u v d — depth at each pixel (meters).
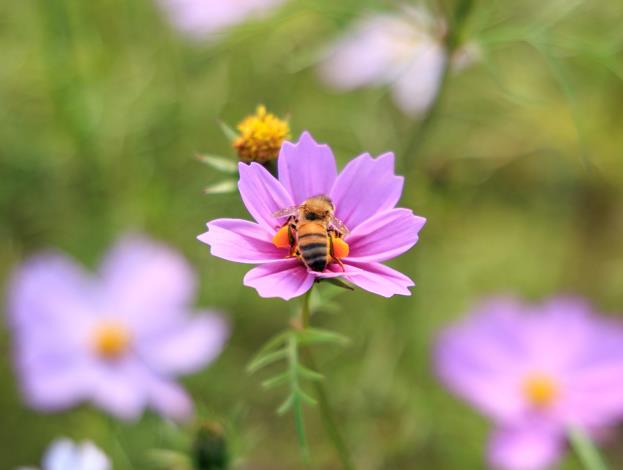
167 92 0.49
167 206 0.48
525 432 0.41
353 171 0.30
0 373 0.45
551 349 0.43
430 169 0.46
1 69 0.49
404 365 0.45
